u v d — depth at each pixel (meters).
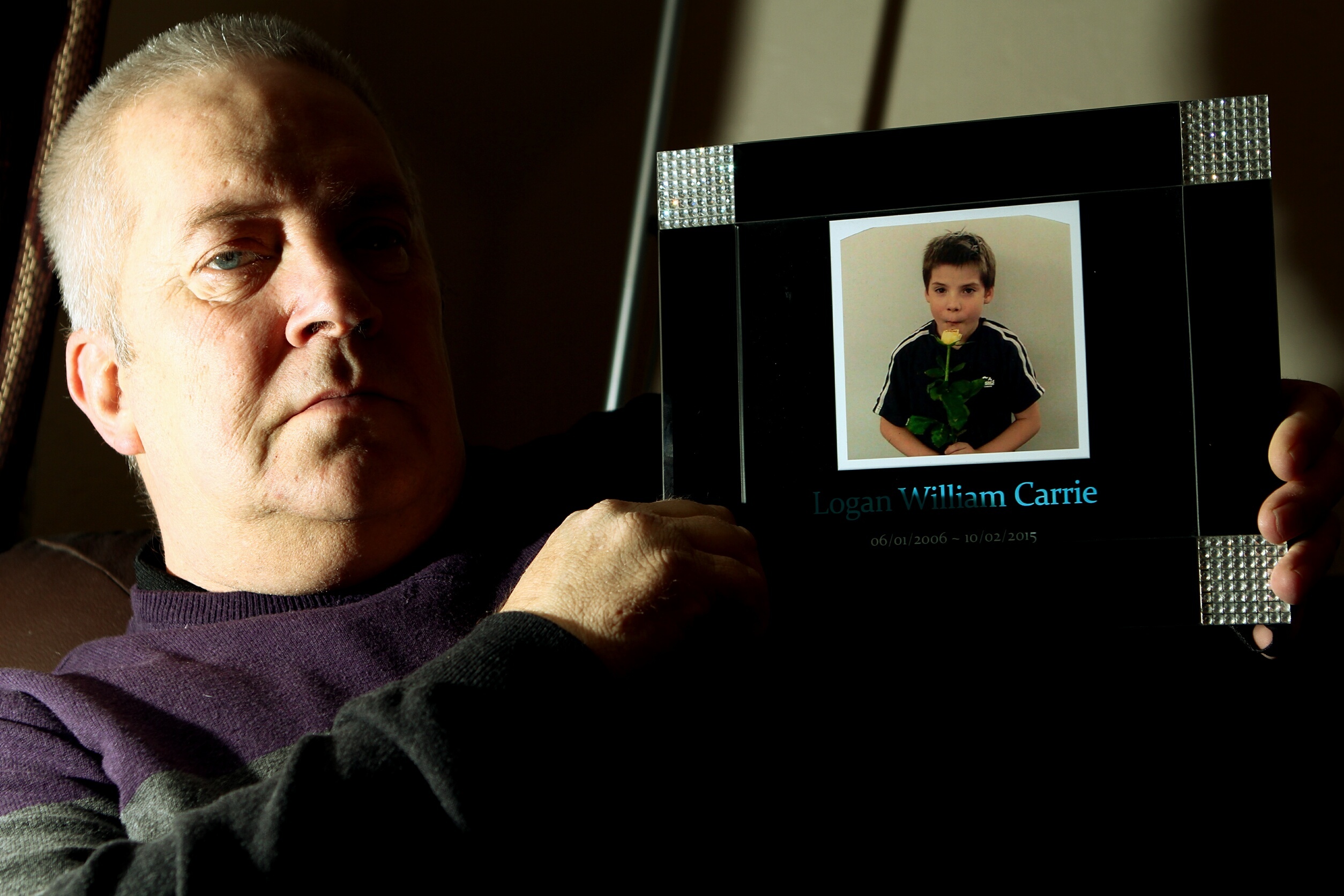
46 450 1.28
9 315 1.04
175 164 0.73
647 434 0.91
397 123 1.39
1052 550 0.63
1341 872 0.63
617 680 0.54
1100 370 0.63
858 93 1.14
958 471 0.64
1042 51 1.06
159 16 1.33
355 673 0.67
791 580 0.65
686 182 0.67
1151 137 0.63
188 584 0.80
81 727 0.67
